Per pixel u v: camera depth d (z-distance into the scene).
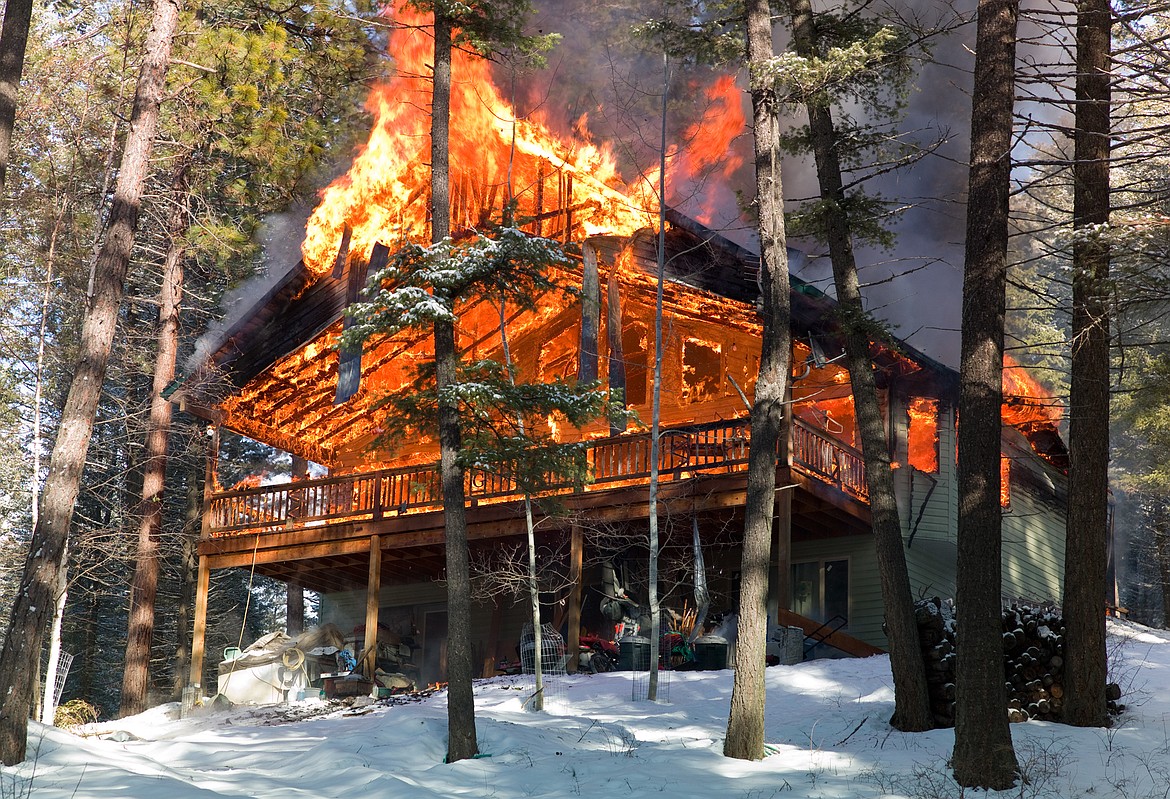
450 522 13.53
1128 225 12.95
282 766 12.93
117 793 10.62
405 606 25.81
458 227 22.33
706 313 22.11
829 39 16.20
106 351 14.18
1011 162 12.50
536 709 16.00
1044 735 12.53
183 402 23.28
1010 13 12.78
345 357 22.64
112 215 14.69
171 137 23.56
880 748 12.54
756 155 13.79
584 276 20.59
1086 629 13.20
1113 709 13.45
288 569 23.98
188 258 27.20
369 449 15.23
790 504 18.55
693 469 19.05
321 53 24.73
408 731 13.83
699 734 13.64
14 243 24.09
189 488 30.72
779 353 13.20
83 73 23.16
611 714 15.27
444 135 14.77
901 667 13.49
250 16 22.97
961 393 12.08
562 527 20.23
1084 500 13.55
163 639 33.56
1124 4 15.34
